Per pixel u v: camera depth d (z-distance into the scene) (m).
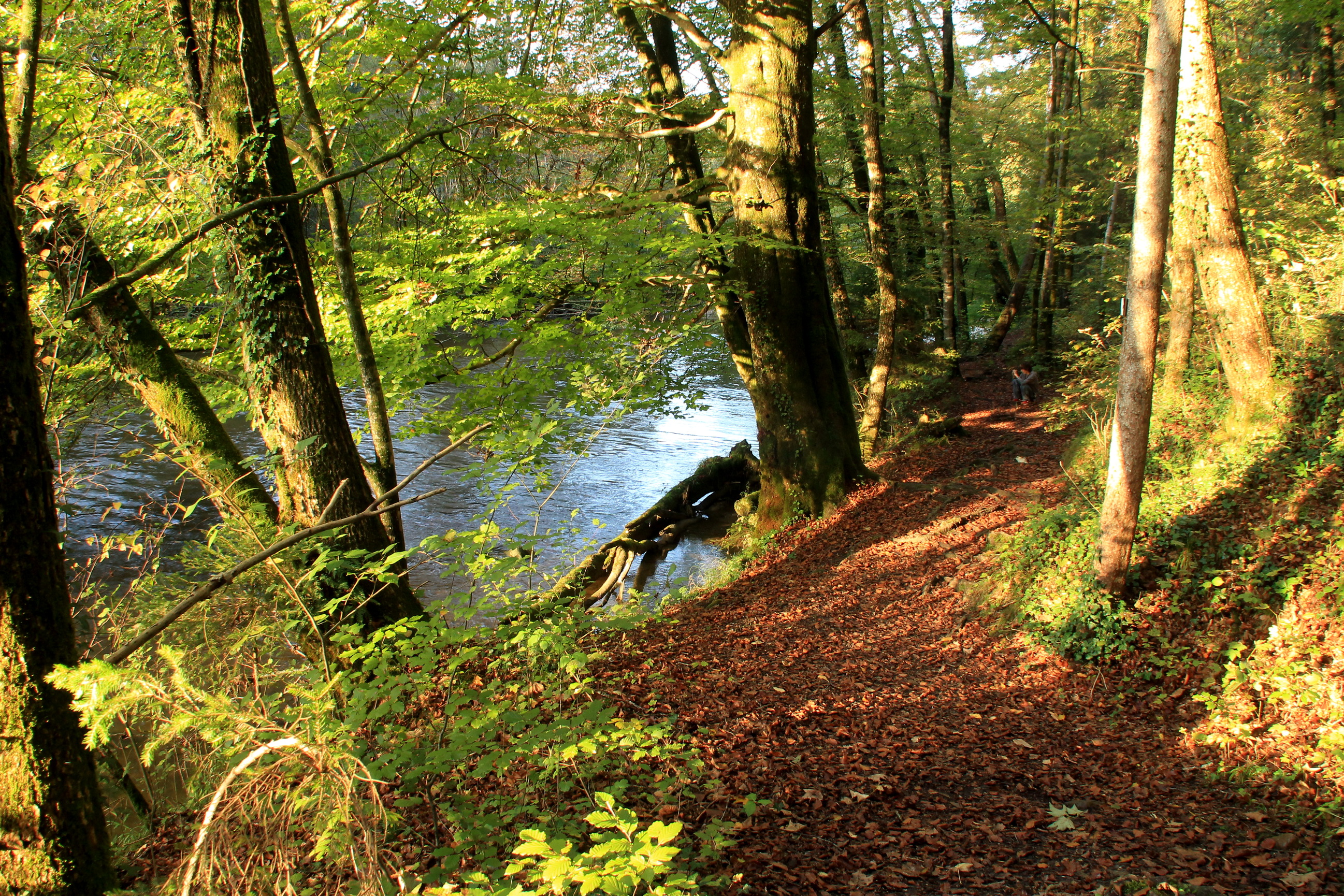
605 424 9.41
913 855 5.09
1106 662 7.58
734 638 9.78
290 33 8.26
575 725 4.51
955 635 9.17
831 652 9.12
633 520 16.42
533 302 12.95
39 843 3.16
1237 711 6.18
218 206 7.37
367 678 6.76
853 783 6.05
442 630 4.72
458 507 16.88
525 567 5.15
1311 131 16.89
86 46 7.84
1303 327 10.45
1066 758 6.36
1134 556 8.48
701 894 4.53
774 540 14.05
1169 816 5.33
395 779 5.04
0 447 3.12
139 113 7.13
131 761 6.09
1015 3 16.02
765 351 14.73
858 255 25.28
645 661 8.86
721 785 5.80
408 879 4.05
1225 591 7.45
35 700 3.16
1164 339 13.66
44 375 6.63
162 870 4.75
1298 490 8.23
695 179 16.64
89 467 7.61
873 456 18.23
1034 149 26.03
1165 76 6.95
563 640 5.12
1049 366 25.42
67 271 6.48
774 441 14.94
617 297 12.37
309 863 4.11
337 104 11.92
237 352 10.41
